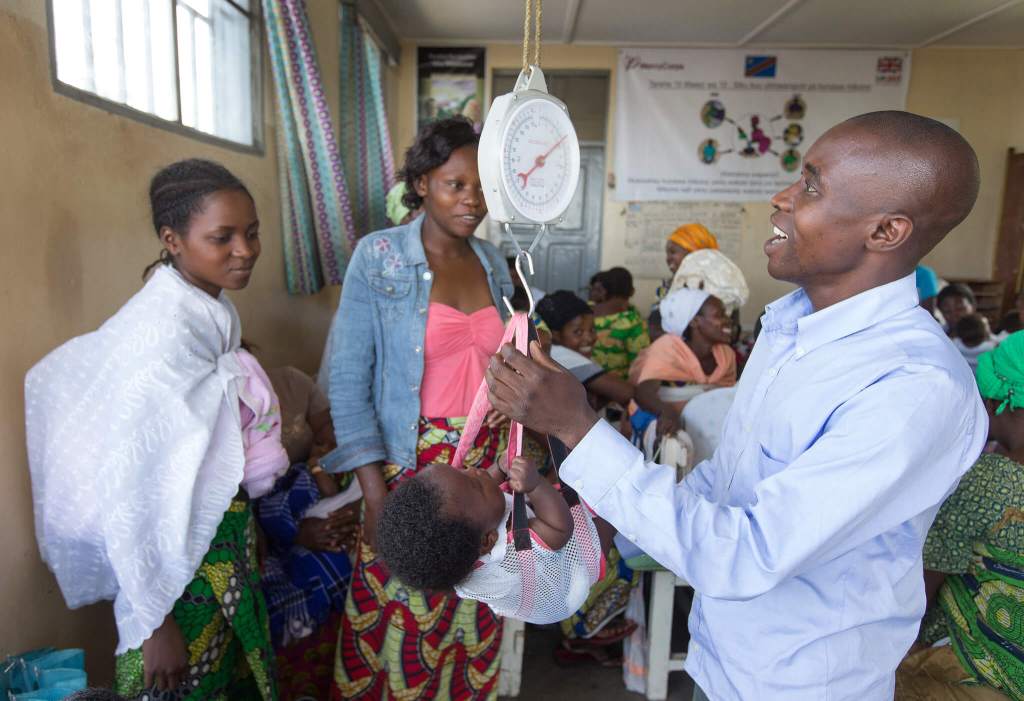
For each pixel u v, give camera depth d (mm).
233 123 2541
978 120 5785
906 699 1429
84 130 1540
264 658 1479
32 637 1387
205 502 1299
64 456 1250
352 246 2951
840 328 877
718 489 1099
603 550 1273
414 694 1526
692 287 2850
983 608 1338
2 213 1284
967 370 842
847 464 769
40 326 1394
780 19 4992
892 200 793
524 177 932
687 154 5844
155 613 1215
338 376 1455
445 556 1055
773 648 935
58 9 1526
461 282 1513
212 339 1352
